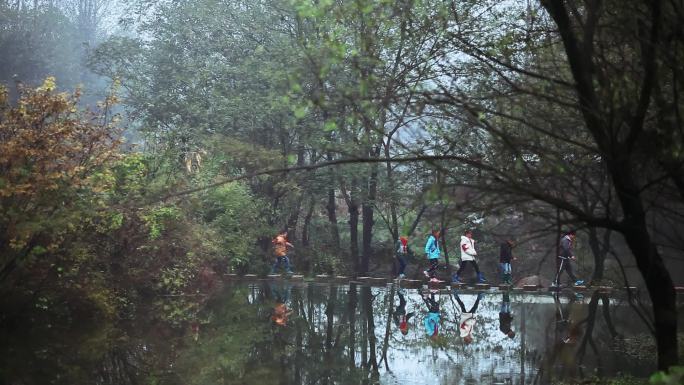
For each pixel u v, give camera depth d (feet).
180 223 70.49
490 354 44.52
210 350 45.09
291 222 120.98
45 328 50.39
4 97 48.03
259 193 112.47
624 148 23.58
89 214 49.21
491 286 92.73
